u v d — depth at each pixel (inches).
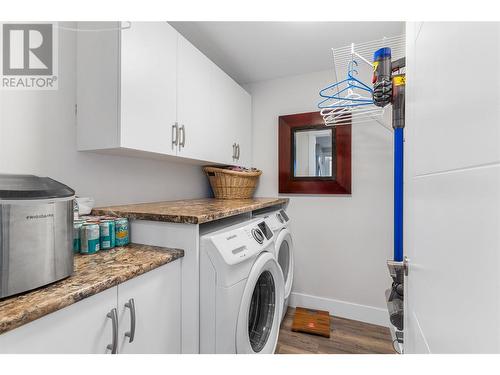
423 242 18.9
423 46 19.2
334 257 85.6
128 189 60.5
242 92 87.4
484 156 10.2
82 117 47.9
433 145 16.7
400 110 37.9
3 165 39.7
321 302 86.8
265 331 54.5
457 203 12.8
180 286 40.8
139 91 45.9
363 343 68.9
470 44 11.6
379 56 39.3
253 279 44.1
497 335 9.3
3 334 19.9
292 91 91.8
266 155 96.1
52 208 25.9
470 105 11.5
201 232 45.1
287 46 72.3
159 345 36.2
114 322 28.6
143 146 46.8
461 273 12.3
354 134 82.4
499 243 9.2
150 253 38.3
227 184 80.7
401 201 38.4
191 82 60.1
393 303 38.3
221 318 39.2
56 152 46.1
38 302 22.0
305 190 88.0
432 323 16.5
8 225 22.3
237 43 70.9
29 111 42.7
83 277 28.1
